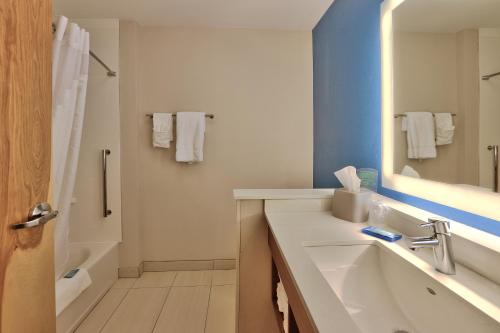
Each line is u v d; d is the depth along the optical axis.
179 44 2.56
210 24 2.52
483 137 0.84
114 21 2.40
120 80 2.44
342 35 1.87
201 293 2.24
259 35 2.61
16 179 0.87
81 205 2.44
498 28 0.79
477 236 0.81
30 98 0.93
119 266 2.48
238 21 2.46
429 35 1.06
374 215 1.20
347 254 1.01
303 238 1.05
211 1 2.14
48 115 1.04
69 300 1.69
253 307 1.52
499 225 0.80
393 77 1.29
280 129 2.65
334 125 2.04
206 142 2.61
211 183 2.62
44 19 1.01
